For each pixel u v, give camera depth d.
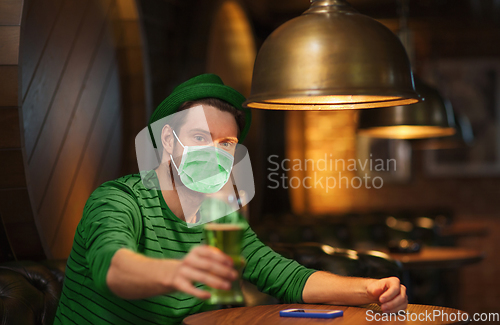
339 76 1.02
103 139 2.44
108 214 1.15
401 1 3.08
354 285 1.37
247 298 2.46
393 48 1.06
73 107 2.23
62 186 2.14
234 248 0.95
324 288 1.41
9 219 1.87
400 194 6.09
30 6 1.95
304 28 1.06
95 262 0.96
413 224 4.57
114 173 2.52
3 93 1.71
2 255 1.86
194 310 1.40
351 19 1.07
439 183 6.05
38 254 1.96
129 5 2.51
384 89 1.03
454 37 6.08
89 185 2.33
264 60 1.09
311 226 4.35
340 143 6.14
